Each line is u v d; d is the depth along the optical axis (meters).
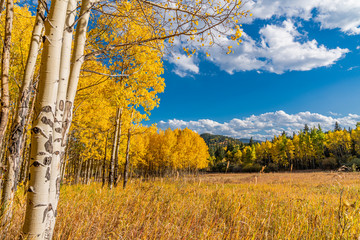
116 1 2.61
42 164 1.35
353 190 4.02
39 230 1.32
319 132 54.53
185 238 2.33
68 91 1.74
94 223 2.66
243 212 3.02
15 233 1.95
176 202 3.74
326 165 41.72
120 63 6.68
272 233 2.45
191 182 5.06
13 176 2.29
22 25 4.66
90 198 3.78
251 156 54.19
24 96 2.59
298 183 9.69
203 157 38.56
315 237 2.41
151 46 2.76
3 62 2.08
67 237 2.10
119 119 8.90
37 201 1.33
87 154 12.42
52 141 1.42
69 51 1.68
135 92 8.22
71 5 1.72
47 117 1.39
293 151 51.16
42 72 1.41
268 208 3.42
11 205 2.23
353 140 50.78
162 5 2.51
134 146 15.93
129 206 3.39
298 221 2.79
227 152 74.06
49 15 1.45
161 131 32.44
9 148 2.39
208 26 2.45
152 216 2.92
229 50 2.75
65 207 2.93
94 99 7.09
